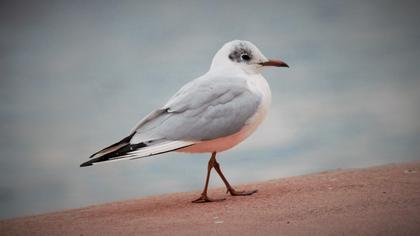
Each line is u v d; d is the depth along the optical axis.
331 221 7.88
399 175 10.23
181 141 9.66
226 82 10.02
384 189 9.30
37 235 8.48
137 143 9.56
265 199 9.52
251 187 10.67
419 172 10.36
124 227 8.48
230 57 10.45
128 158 9.43
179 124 9.67
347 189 9.55
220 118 9.77
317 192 9.58
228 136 9.89
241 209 9.00
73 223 9.02
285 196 9.55
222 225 8.14
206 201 9.89
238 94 9.98
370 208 8.31
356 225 7.61
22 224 9.21
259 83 10.36
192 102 9.81
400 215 7.87
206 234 7.77
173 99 10.00
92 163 9.40
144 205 10.06
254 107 9.98
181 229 8.11
